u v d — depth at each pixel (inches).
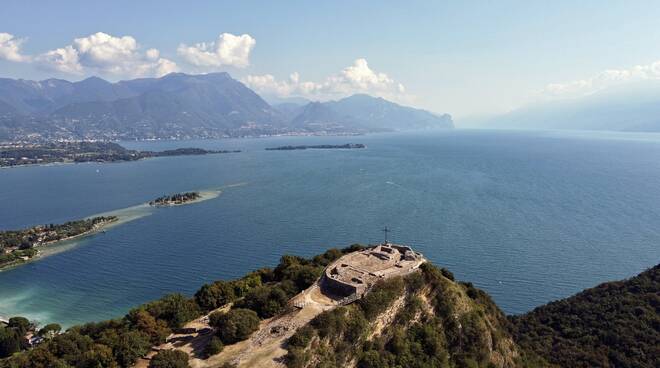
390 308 3567.9
